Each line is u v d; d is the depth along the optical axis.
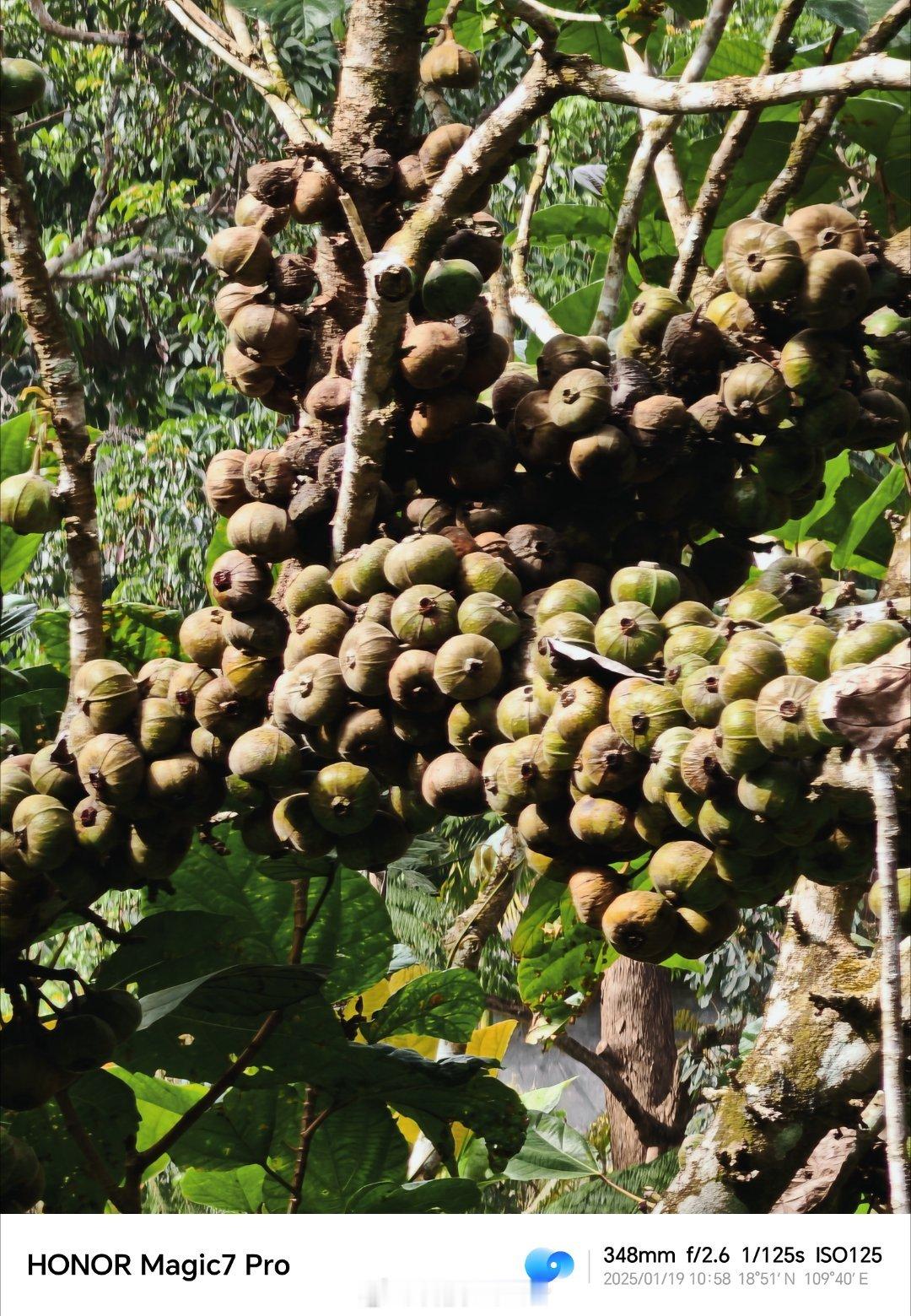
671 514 3.25
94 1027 3.20
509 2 3.12
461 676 3.10
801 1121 3.40
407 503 3.26
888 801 2.95
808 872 3.07
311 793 3.18
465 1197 3.59
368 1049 3.48
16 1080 3.19
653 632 3.08
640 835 3.07
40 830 3.18
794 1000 3.43
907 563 3.31
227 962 3.52
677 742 3.02
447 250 3.25
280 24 3.38
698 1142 3.46
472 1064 3.52
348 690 3.16
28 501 3.27
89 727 3.21
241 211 3.29
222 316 3.30
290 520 3.22
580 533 3.21
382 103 3.29
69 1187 3.46
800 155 3.42
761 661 3.00
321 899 3.56
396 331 3.14
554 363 3.23
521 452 3.21
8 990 3.22
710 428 3.22
